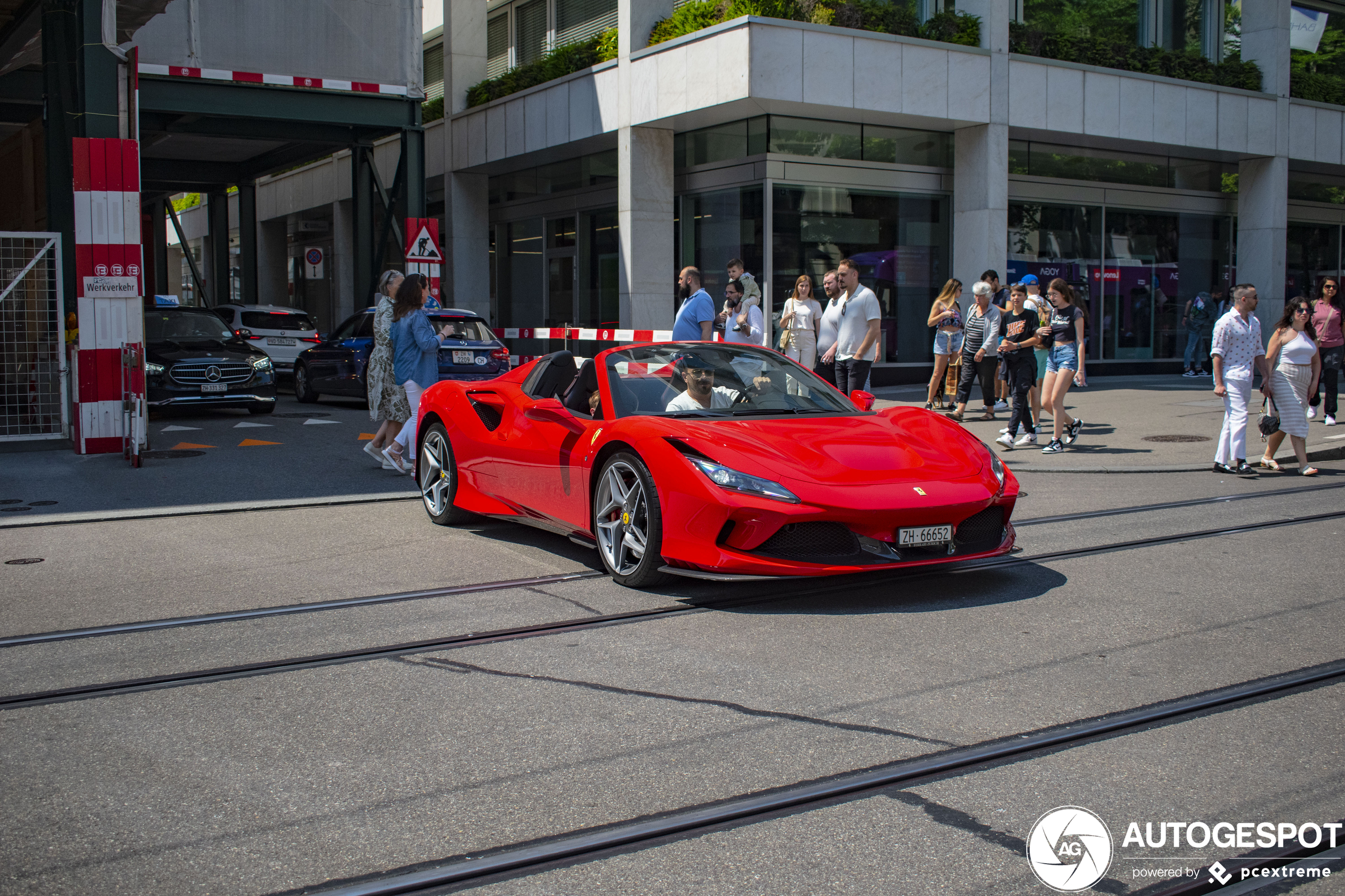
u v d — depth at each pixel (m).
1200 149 21.81
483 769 3.44
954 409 15.52
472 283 24.56
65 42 12.39
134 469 10.28
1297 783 3.30
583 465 6.10
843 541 5.23
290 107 17.50
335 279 30.47
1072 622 5.05
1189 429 13.04
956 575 6.03
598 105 19.59
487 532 7.46
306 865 2.83
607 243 22.06
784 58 16.69
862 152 19.03
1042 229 21.34
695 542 5.32
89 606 5.47
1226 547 6.71
